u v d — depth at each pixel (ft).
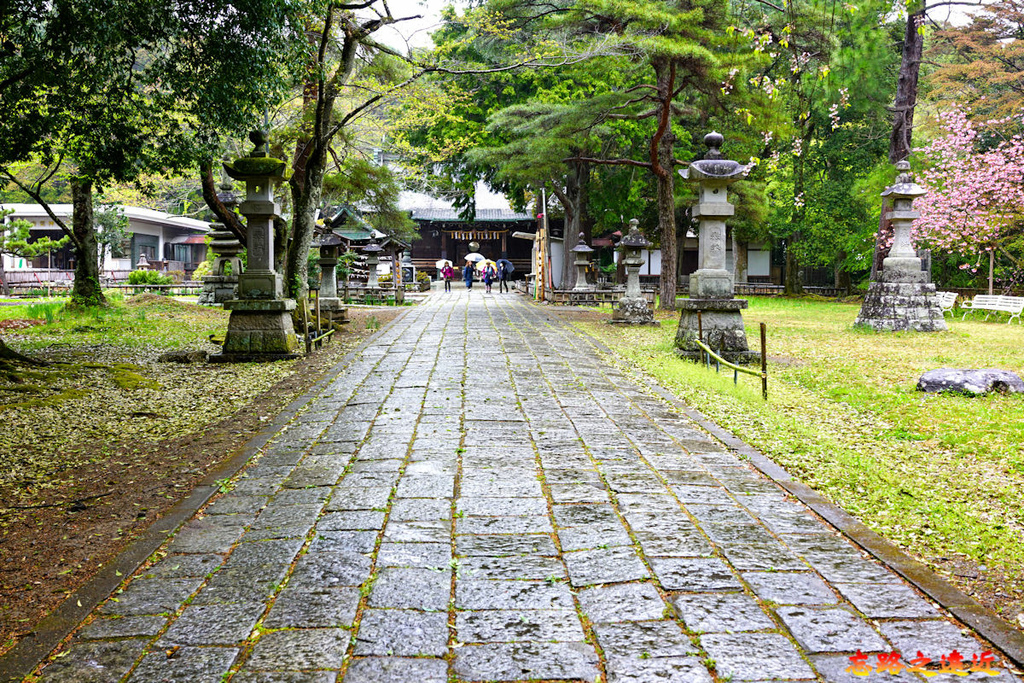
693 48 49.98
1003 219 65.00
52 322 51.31
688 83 60.54
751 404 25.25
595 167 106.32
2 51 28.07
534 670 8.74
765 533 13.14
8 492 15.80
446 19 48.88
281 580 11.17
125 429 21.54
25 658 9.09
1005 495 15.84
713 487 15.83
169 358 35.19
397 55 49.70
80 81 29.86
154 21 28.86
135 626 9.86
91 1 26.05
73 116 33.01
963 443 19.99
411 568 11.52
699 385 28.35
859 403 25.75
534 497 14.93
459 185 105.60
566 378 29.76
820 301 97.91
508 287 125.29
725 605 10.36
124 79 31.63
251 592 10.78
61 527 13.67
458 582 11.05
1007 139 75.56
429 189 101.96
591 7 52.34
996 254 76.33
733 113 67.92
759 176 94.79
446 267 123.44
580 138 63.41
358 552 12.15
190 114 34.50
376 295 89.56
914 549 12.73
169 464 17.74
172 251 138.00
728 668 8.75
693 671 8.70
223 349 35.83
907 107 75.46
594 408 23.95
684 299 37.65
